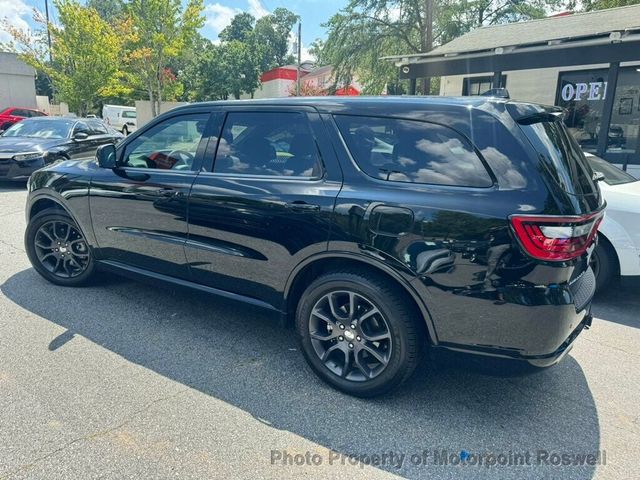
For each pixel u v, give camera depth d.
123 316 3.89
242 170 3.25
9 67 29.83
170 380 3.00
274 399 2.85
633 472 2.33
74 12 22.00
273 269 3.08
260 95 43.75
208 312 4.04
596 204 2.70
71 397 2.78
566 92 12.04
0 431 2.46
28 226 4.40
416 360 2.71
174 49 24.52
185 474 2.22
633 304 4.57
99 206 3.93
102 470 2.23
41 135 10.22
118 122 27.67
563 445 2.52
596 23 11.04
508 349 2.47
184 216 3.42
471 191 2.49
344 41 21.03
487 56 10.20
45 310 3.95
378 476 2.27
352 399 2.87
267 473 2.25
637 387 3.10
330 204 2.79
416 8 20.38
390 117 2.79
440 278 2.51
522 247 2.35
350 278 2.76
